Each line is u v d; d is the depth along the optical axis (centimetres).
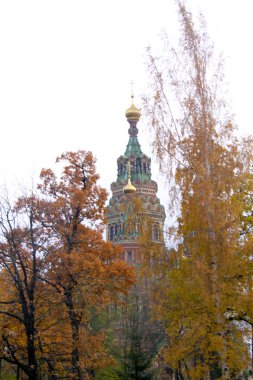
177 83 2519
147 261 2588
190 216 2355
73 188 3152
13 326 2986
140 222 2661
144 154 10938
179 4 2586
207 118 2448
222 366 2206
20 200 3025
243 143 2509
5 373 4306
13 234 2858
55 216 3091
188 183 2420
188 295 2392
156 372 4578
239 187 2588
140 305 4928
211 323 2294
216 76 2519
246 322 2617
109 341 4428
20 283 2758
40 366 3083
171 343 2655
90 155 3303
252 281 2395
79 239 3092
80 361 2866
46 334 2903
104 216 3269
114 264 3089
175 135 2495
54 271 2991
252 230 2731
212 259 2308
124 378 3834
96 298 3006
